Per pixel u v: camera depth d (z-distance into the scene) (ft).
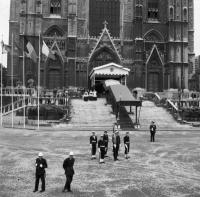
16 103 197.47
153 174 64.23
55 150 90.27
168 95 244.42
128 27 259.60
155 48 255.91
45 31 248.73
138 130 144.77
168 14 255.70
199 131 144.15
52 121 161.99
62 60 246.06
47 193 51.34
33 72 239.09
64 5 253.03
